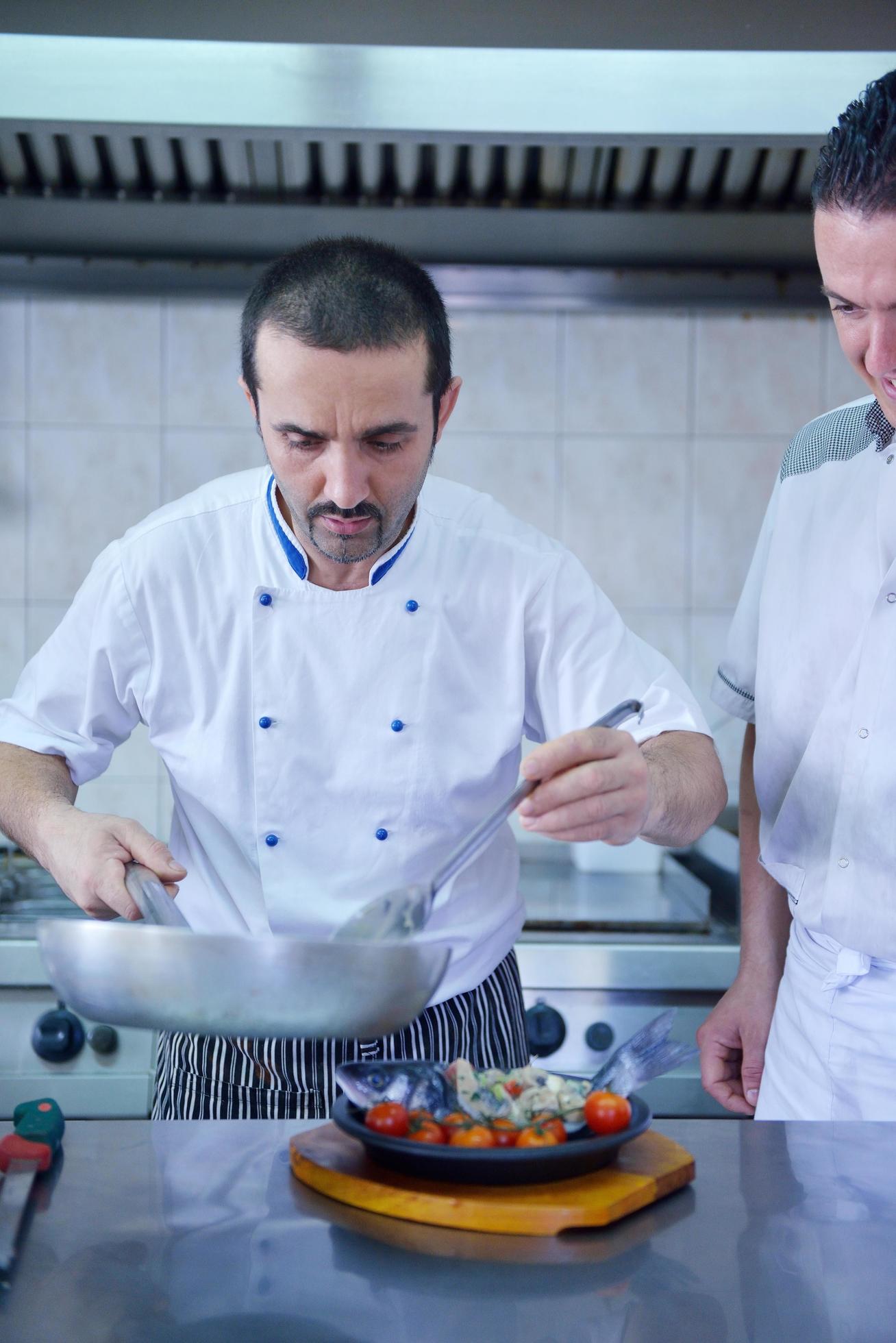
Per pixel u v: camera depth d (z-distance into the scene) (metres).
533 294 2.17
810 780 1.17
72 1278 0.66
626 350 2.29
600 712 1.15
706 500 2.31
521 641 1.16
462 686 1.16
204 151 1.77
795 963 1.18
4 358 2.24
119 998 0.70
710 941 1.72
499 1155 0.73
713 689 1.37
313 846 1.14
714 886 2.11
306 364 0.89
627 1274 0.67
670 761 1.03
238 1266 0.68
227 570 1.13
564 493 2.31
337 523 0.97
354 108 1.48
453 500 1.19
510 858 1.23
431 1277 0.66
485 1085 0.83
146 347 2.25
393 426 0.92
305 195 1.86
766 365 2.30
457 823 1.15
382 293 0.91
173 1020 0.70
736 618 1.34
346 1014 0.68
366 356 0.89
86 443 2.25
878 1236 0.72
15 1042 1.68
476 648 1.16
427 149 1.77
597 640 1.16
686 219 1.91
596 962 1.70
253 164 1.80
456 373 2.29
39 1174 0.80
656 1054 0.84
